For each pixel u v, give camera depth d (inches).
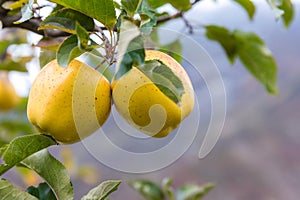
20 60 46.6
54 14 26.0
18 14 29.4
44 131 26.0
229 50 42.2
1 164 26.3
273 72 43.1
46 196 27.8
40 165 27.2
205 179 85.4
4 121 55.9
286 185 87.3
